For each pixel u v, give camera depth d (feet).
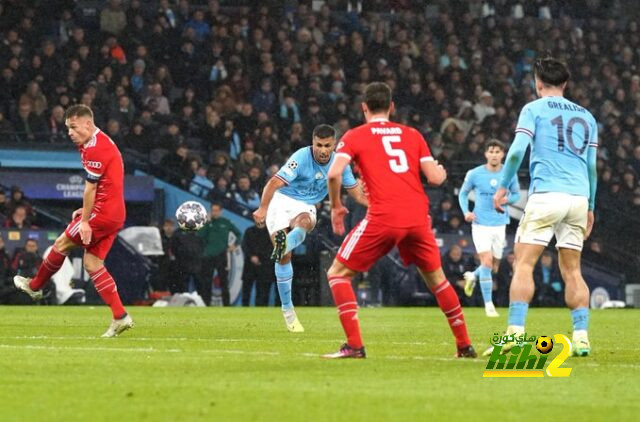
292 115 299.38
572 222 96.53
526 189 301.84
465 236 264.31
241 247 250.98
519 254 94.94
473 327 147.23
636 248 308.81
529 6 372.38
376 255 88.48
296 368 81.15
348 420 56.70
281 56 314.14
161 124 278.87
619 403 64.34
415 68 331.16
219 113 290.76
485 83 334.65
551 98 97.04
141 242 243.40
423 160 89.81
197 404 61.77
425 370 80.64
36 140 266.98
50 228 246.27
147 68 292.81
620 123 337.31
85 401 62.90
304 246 261.65
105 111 274.98
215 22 316.60
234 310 205.77
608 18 380.37
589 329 148.56
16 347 99.50
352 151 88.48
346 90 318.86
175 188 268.82
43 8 306.14
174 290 244.22
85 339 112.57
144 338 115.34
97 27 311.88
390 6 357.82
